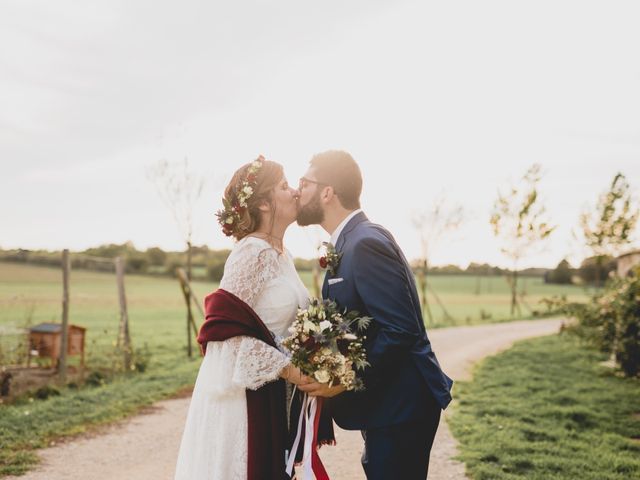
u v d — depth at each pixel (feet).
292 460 9.04
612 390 28.22
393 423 8.53
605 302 37.17
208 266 143.74
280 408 9.04
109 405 23.16
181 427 20.44
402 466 8.57
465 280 203.21
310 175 9.46
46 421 20.30
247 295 8.84
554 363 38.22
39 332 32.45
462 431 19.45
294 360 8.31
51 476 15.20
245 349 8.45
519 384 29.45
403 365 8.68
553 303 48.98
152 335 53.62
